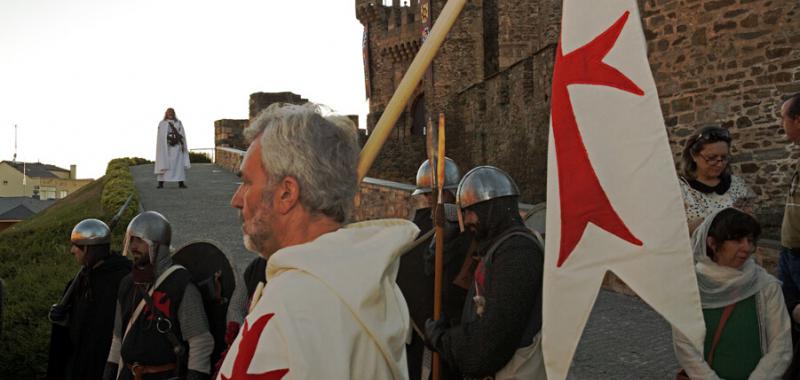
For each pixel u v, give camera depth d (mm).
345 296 1487
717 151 4246
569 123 2387
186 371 3900
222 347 4020
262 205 1680
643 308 8617
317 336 1430
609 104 2354
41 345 6535
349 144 1757
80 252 4969
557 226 2369
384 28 46906
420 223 4691
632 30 2359
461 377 3686
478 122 32406
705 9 12062
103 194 18391
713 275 3486
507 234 3146
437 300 3355
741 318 3443
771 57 11312
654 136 2309
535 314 3078
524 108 26875
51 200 84625
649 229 2285
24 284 9258
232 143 34562
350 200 1738
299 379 1384
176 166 20938
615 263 2303
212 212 15805
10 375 6379
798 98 4473
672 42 12555
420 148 41812
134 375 3889
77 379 4852
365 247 1602
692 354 3381
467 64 40469
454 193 4973
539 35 34719
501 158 29875
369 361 1496
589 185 2340
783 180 11164
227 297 3990
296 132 1661
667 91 12664
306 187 1657
